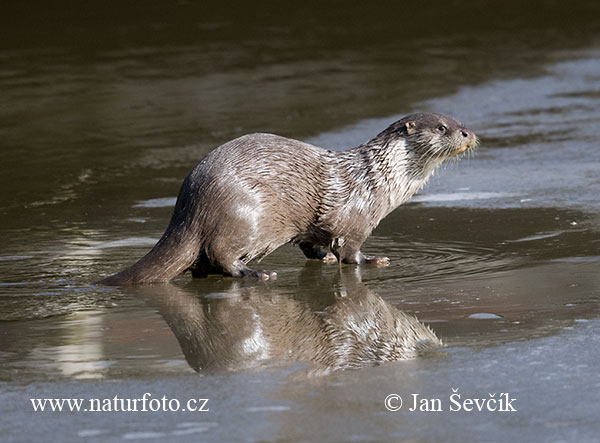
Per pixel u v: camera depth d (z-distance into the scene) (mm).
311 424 17391
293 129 51688
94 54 73062
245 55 72688
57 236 34000
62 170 44875
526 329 22344
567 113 54875
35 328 23750
